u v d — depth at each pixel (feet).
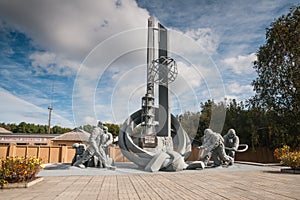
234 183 21.89
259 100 63.93
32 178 21.88
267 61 62.64
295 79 56.18
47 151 44.75
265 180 23.82
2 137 65.82
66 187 19.51
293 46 58.13
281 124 58.80
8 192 17.34
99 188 19.12
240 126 66.80
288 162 31.35
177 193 17.15
